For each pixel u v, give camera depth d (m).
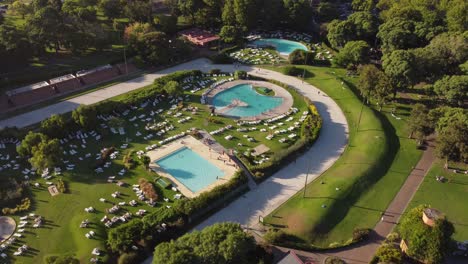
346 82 155.12
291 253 80.12
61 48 174.50
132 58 170.75
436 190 104.44
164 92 142.38
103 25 186.88
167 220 90.12
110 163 109.81
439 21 180.62
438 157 109.75
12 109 133.00
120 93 144.88
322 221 92.81
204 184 104.00
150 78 156.50
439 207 98.88
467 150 104.12
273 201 99.50
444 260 83.75
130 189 101.06
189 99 142.25
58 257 76.12
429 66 143.50
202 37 188.00
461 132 106.31
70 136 119.06
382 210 97.50
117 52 174.62
